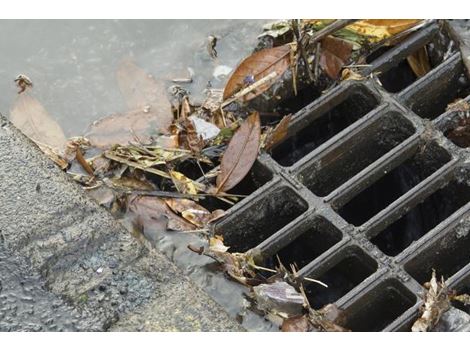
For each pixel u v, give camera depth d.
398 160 2.25
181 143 2.33
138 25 2.63
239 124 2.32
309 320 1.96
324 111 2.35
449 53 2.47
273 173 2.23
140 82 2.49
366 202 2.50
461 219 2.14
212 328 1.87
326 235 2.17
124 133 2.35
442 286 2.00
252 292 1.99
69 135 2.41
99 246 2.01
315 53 2.44
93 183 2.22
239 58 2.53
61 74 2.54
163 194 2.18
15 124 2.41
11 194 2.08
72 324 1.90
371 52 2.47
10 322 1.91
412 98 2.38
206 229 2.13
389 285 2.05
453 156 2.24
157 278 1.96
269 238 2.12
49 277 1.97
